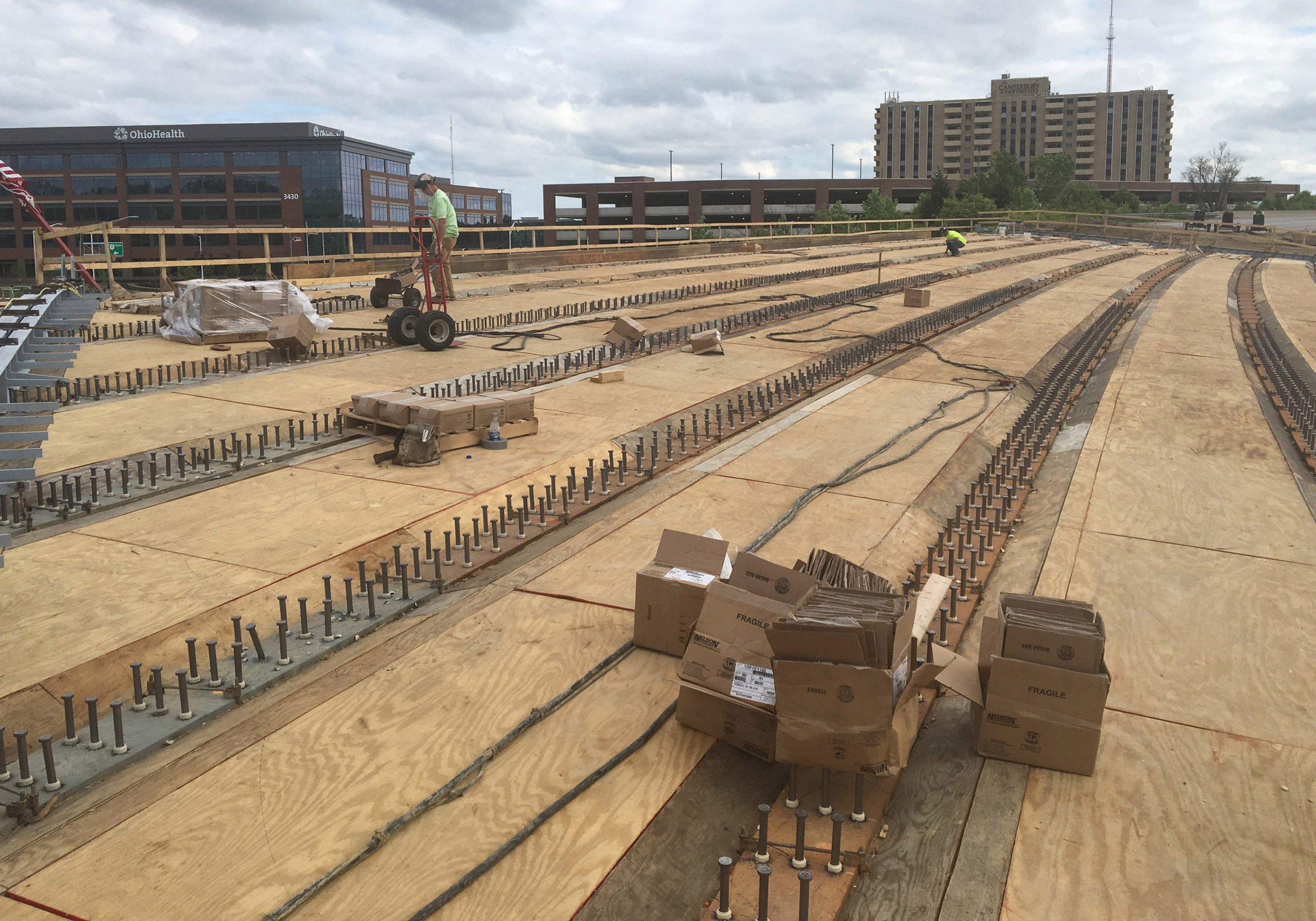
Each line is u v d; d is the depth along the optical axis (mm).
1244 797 4230
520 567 6703
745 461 9227
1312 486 8844
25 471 5691
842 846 3850
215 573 6395
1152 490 8594
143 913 3443
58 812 4043
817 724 3938
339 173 89000
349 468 8617
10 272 88312
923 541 7418
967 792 4238
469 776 4250
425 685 5051
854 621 4008
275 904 3490
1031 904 3598
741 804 4176
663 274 27906
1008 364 14625
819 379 13102
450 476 8477
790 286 25438
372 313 18078
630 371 13289
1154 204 117438
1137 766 4445
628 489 8469
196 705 4859
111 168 88750
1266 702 5051
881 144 175125
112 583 6203
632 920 3512
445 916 3484
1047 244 51188
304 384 11844
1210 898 3625
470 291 21438
